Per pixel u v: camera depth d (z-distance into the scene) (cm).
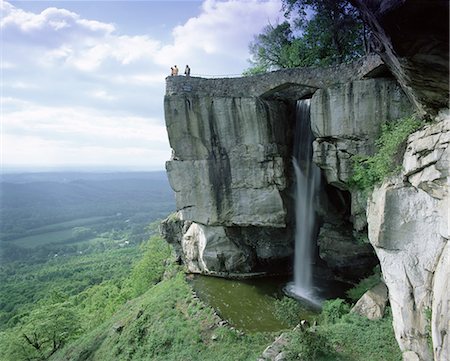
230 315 1841
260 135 2012
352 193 1773
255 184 2091
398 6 590
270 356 1290
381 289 1579
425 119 1102
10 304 5531
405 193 1106
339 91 1698
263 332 1620
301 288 2225
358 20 2117
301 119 2242
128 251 10062
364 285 1897
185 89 2072
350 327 1380
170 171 2234
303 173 2252
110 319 2389
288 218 2255
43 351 2461
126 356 1738
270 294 2142
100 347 1986
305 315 1831
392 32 660
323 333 1348
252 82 1977
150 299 2269
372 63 1580
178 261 2902
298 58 2494
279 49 2748
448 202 893
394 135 1330
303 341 1267
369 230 1327
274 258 2522
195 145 2131
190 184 2202
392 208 1132
